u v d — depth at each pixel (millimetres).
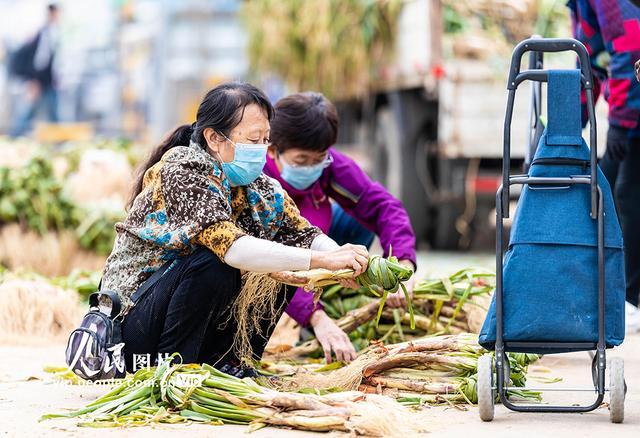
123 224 8375
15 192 17281
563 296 7461
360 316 10219
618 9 11383
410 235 10375
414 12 22031
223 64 45938
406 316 10328
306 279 8031
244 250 7812
